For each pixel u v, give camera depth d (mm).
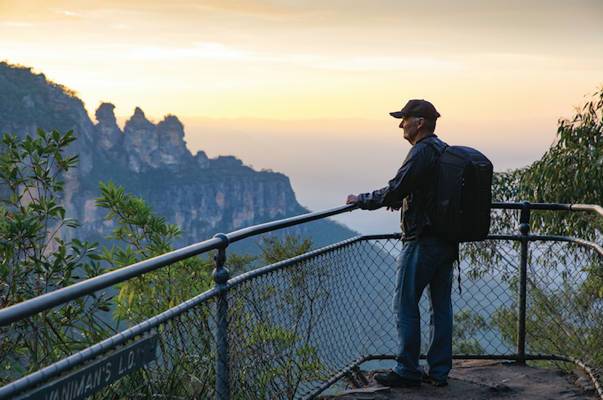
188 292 5754
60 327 4512
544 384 4793
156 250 5969
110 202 5992
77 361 2230
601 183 9742
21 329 4004
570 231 9047
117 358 2482
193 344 3162
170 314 2904
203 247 3137
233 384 3455
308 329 4137
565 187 10039
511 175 10984
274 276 3855
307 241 8445
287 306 3961
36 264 4906
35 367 3834
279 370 3859
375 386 4656
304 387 4141
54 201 5387
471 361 5344
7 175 5328
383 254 4840
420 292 4621
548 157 10305
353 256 4727
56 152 5496
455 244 4562
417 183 4414
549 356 5102
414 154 4414
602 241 6406
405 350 4625
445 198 4387
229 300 3443
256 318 3674
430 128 4562
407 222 4574
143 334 2693
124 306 5172
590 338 4863
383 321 4789
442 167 4402
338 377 4438
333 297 4441
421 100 4566
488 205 4453
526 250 5121
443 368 4699
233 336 3473
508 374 4988
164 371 2957
